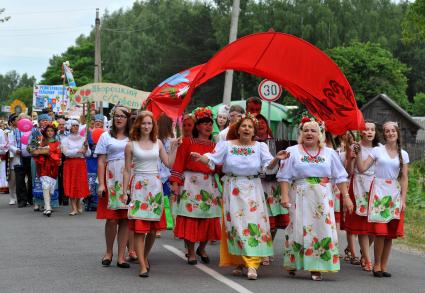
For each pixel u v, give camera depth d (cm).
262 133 959
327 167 819
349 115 912
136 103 1705
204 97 6272
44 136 1458
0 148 1761
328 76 905
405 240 1186
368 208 852
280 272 866
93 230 1227
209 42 6675
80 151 1443
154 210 826
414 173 2034
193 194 891
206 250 1029
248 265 812
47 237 1138
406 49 7362
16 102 3067
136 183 824
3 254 971
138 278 809
